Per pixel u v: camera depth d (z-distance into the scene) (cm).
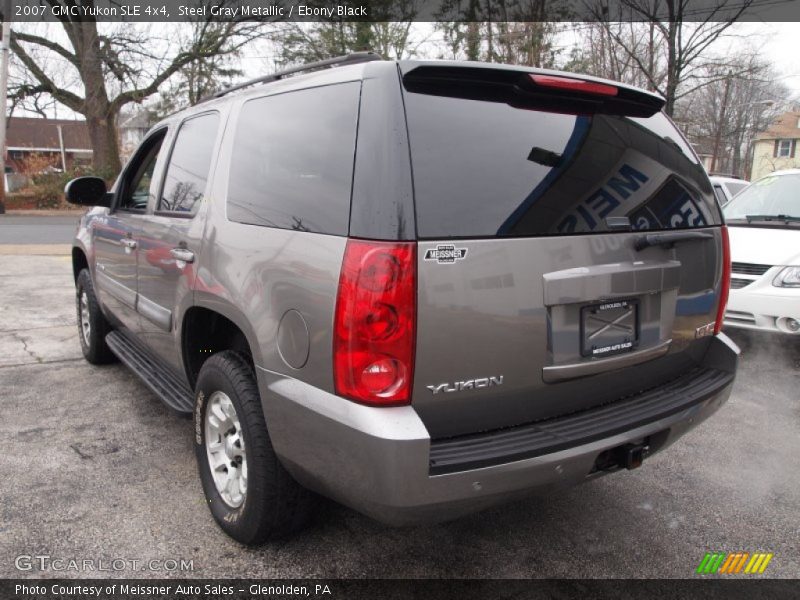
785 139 4806
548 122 232
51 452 348
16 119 5147
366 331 192
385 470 190
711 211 285
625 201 243
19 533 270
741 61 1565
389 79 206
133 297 377
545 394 227
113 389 452
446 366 201
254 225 247
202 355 313
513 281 209
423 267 193
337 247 202
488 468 200
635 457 235
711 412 272
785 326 512
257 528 252
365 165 202
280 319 222
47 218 2180
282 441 225
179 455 347
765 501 315
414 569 256
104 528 276
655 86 1462
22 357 528
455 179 204
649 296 252
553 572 256
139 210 381
